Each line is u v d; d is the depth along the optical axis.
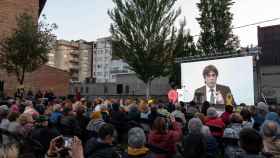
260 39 49.91
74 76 109.12
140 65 34.91
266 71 48.34
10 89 28.56
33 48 22.27
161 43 34.94
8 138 6.41
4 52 22.69
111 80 90.19
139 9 35.03
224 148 7.52
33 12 30.70
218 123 8.38
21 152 4.14
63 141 4.84
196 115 9.11
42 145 6.52
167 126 7.39
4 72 28.06
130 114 11.20
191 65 23.52
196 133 6.42
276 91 46.38
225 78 21.58
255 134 3.92
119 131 11.05
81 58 110.75
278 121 8.71
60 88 36.06
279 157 4.39
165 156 6.57
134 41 35.03
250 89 20.42
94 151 4.77
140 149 4.77
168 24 35.59
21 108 11.04
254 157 3.82
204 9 46.00
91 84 58.75
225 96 21.41
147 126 10.62
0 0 28.77
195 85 23.17
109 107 13.76
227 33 45.06
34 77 32.28
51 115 9.65
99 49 109.81
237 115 7.89
